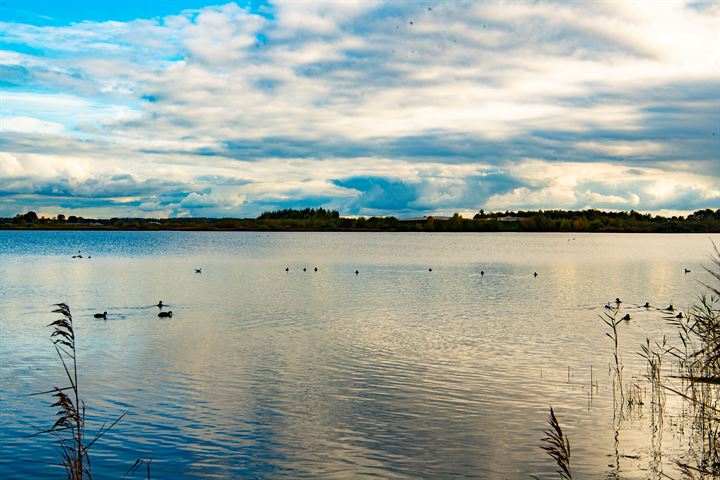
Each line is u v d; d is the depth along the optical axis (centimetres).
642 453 1802
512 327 3972
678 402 2247
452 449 1847
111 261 11000
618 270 9444
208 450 1852
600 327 3969
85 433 1991
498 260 12019
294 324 4103
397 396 2367
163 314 4403
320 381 2588
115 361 2964
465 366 2838
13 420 2108
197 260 11450
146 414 2166
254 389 2472
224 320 4278
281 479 1658
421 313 4659
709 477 1608
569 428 2012
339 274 8488
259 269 9350
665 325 4031
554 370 2753
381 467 1728
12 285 6769
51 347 3291
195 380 2608
